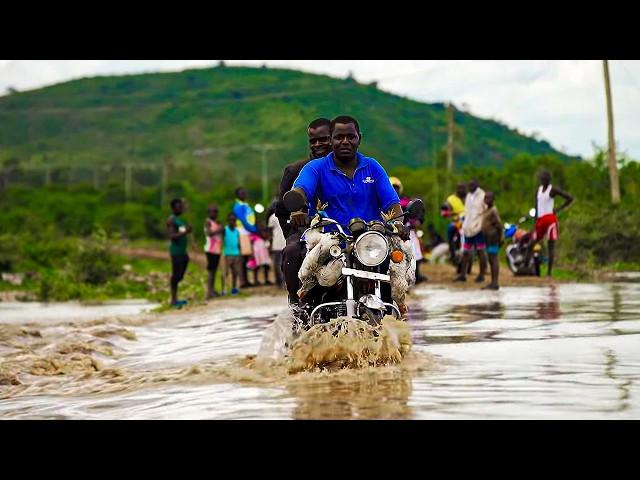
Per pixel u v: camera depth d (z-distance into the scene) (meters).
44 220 74.94
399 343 9.09
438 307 15.63
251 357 10.09
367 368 8.65
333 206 9.44
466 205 22.11
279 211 10.62
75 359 10.80
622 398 6.94
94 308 22.94
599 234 27.62
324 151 10.52
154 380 8.92
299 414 6.83
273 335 9.48
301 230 10.16
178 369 9.70
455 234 24.52
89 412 7.56
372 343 8.79
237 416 6.91
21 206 86.88
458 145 157.62
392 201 9.45
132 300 26.33
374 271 9.09
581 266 24.97
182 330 14.75
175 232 20.55
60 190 97.38
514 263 23.55
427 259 32.66
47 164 161.25
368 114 174.25
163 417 7.09
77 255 30.86
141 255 53.34
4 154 183.50
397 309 9.30
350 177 9.45
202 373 9.07
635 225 27.98
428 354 9.47
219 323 15.24
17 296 28.02
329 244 8.98
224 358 10.30
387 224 9.21
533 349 9.70
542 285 20.73
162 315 18.05
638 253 27.39
